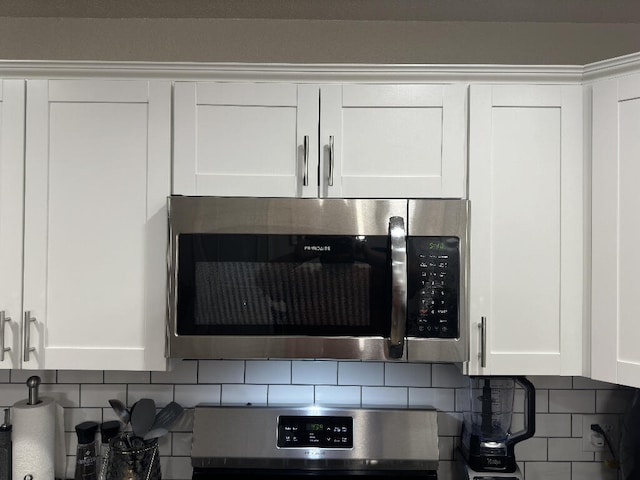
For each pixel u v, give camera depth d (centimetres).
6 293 142
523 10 166
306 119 142
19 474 156
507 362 141
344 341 137
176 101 142
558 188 142
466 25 176
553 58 175
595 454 172
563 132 142
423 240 137
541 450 173
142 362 142
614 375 135
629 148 134
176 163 142
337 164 142
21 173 142
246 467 161
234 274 137
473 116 142
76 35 176
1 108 142
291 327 138
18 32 176
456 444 172
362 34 176
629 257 133
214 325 137
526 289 142
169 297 137
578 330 141
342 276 137
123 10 170
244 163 142
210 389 174
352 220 136
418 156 142
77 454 163
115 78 142
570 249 142
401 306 131
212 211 137
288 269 137
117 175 142
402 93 142
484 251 142
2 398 173
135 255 142
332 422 162
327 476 161
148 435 158
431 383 174
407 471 161
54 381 174
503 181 142
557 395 173
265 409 164
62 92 142
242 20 176
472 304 141
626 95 134
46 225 142
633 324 132
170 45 177
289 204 136
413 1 160
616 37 175
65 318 142
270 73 142
